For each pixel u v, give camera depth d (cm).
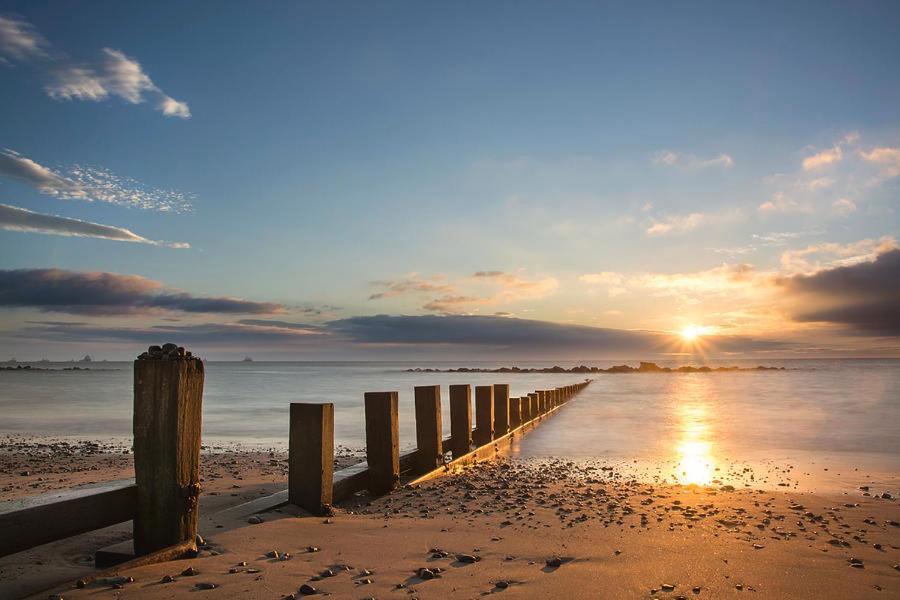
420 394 968
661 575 445
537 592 404
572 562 473
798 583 434
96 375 9038
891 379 6016
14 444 1577
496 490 816
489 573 443
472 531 571
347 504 712
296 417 633
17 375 8769
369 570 443
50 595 369
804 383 5238
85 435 1812
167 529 436
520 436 1639
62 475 1016
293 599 378
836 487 938
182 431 439
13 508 351
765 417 2181
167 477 435
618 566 464
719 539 555
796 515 685
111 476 999
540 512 673
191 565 427
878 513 707
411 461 936
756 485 955
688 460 1230
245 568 430
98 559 444
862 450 1368
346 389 4503
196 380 452
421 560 472
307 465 624
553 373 10225
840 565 479
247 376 7962
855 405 2736
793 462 1202
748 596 407
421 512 667
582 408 2673
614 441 1541
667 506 721
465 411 1169
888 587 430
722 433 1703
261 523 553
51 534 368
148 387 440
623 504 730
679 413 2383
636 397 3478
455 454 1162
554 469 1098
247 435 1780
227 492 783
